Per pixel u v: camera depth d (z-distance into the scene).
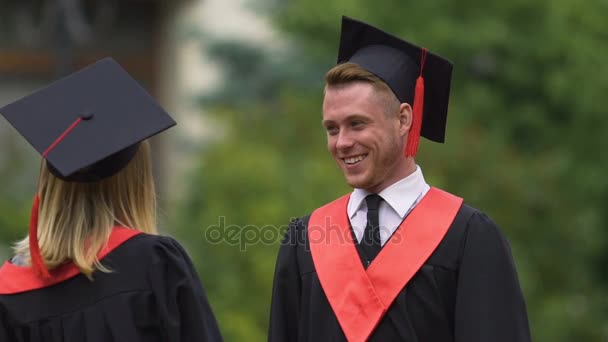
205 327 14.21
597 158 43.41
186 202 33.56
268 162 32.28
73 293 13.84
